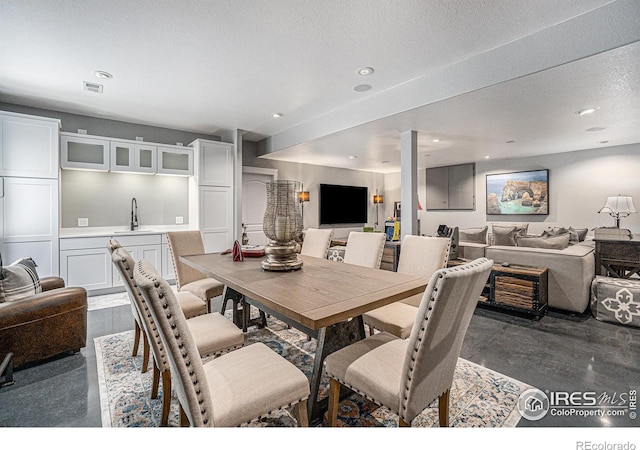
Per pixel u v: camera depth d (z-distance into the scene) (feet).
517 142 16.08
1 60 8.91
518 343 8.89
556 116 11.49
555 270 11.24
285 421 5.55
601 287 10.62
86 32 7.55
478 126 12.83
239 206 16.58
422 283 5.95
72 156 12.96
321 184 24.14
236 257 8.48
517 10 6.77
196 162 15.66
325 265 7.86
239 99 12.00
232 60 8.95
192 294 8.31
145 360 7.24
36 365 7.59
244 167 19.20
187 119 14.57
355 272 6.99
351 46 8.21
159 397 6.31
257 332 9.55
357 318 6.13
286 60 8.94
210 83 10.50
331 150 17.76
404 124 12.36
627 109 10.75
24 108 12.67
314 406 5.49
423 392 4.04
